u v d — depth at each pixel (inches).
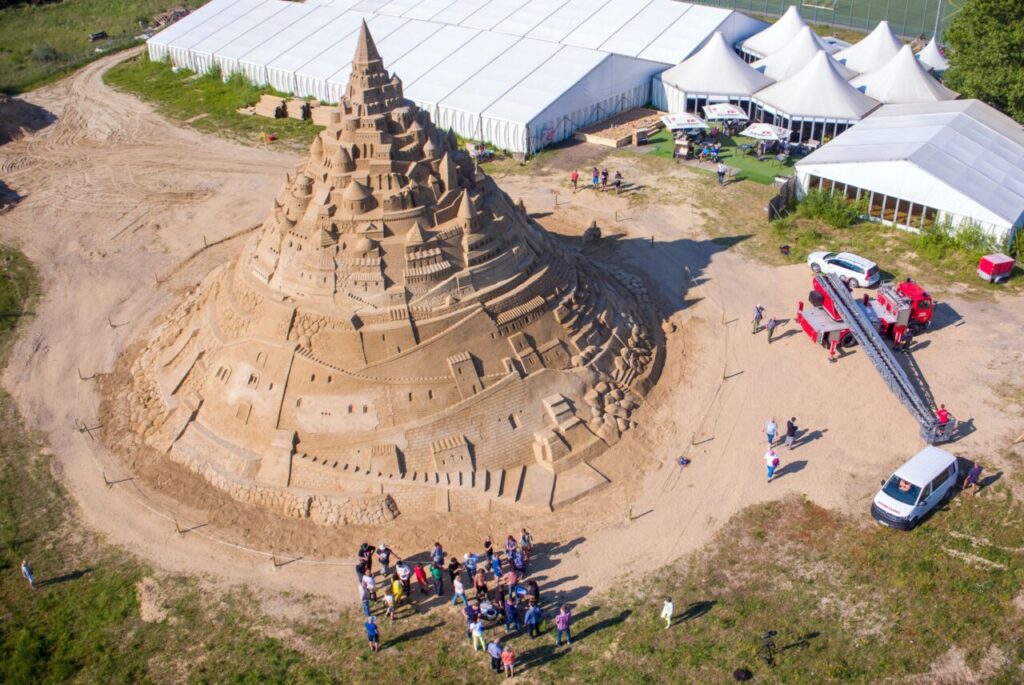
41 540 1875.0
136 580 1765.5
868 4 5246.1
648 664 1535.4
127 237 3105.3
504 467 1961.1
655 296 2583.7
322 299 1984.5
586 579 1722.4
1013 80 3186.5
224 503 1932.8
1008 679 1470.2
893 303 2267.5
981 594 1621.6
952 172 2736.2
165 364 2274.9
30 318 2667.3
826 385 2202.3
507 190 3257.9
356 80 2048.5
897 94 3503.9
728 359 2309.3
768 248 2815.0
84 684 1556.3
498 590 1644.9
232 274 2278.5
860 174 2864.2
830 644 1549.0
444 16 4259.4
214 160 3678.6
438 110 3587.6
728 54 3661.4
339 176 2014.0
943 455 1828.2
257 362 2009.1
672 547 1780.3
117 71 4714.6
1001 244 2596.0
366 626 1577.3
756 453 2001.7
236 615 1683.1
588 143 3587.6
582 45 3919.8
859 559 1716.3
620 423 2066.9
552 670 1540.4
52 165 3700.8
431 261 1989.4
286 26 4458.7
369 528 1857.8
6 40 5388.8
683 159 3408.0
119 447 2121.1
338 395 1952.5
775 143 3398.1
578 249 2837.1
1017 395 2103.8
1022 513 1777.8
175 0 6038.4
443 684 1524.4
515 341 2042.3
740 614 1620.3
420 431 1926.7
